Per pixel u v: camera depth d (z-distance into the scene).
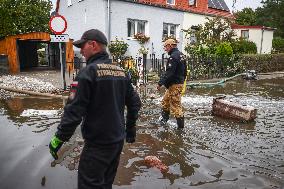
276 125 6.96
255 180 4.14
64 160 4.59
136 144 5.41
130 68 11.16
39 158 4.64
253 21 37.44
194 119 7.32
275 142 5.75
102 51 2.85
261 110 8.62
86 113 2.76
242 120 7.16
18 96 9.41
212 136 6.00
